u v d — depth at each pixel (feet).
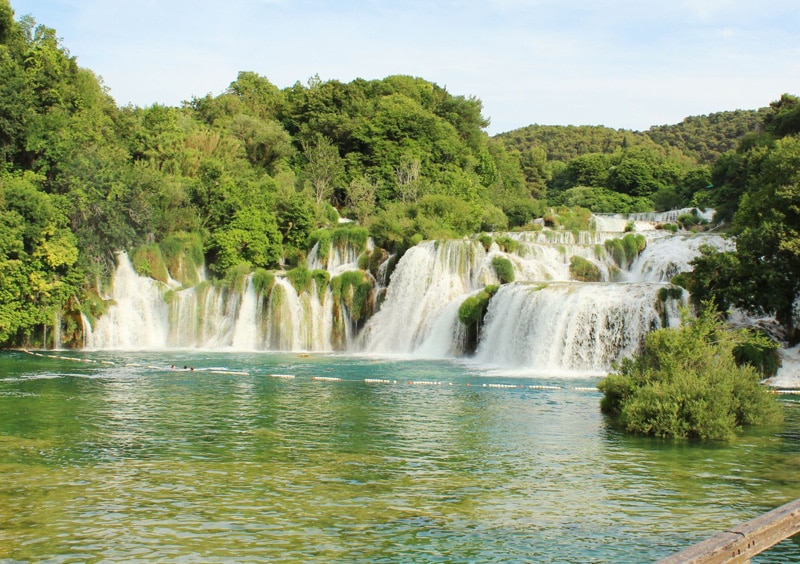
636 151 540.11
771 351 135.23
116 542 54.80
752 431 94.84
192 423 99.66
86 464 76.84
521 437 91.35
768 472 74.49
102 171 231.50
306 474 73.46
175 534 56.49
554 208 379.35
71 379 144.66
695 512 62.13
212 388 133.80
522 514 61.57
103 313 219.20
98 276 225.15
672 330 104.37
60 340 212.02
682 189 439.63
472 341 189.78
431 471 74.84
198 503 63.93
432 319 205.36
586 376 150.82
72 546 53.98
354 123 382.42
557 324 164.45
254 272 227.20
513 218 347.56
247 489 68.08
